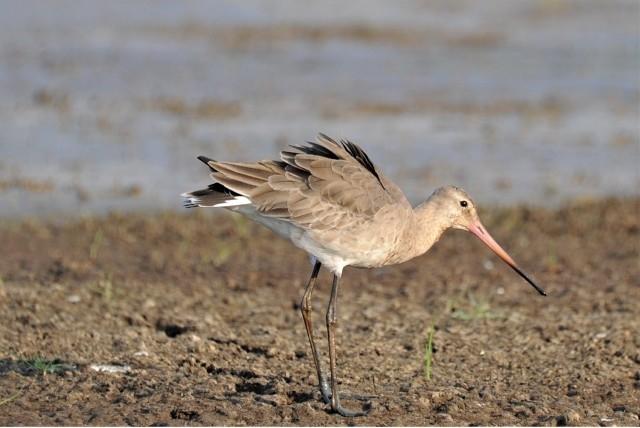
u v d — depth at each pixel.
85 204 17.78
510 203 18.33
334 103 24.28
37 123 22.05
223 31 30.77
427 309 13.20
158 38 29.72
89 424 9.20
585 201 18.31
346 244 9.83
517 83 26.47
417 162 20.27
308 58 28.30
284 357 11.35
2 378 10.26
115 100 23.95
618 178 19.88
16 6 32.06
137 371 10.65
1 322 12.00
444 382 10.61
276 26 31.53
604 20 33.25
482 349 11.70
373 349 11.62
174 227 16.83
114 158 20.06
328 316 9.87
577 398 10.27
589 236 16.80
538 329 12.37
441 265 15.30
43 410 9.53
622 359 11.39
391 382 10.59
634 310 13.11
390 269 15.07
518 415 9.70
